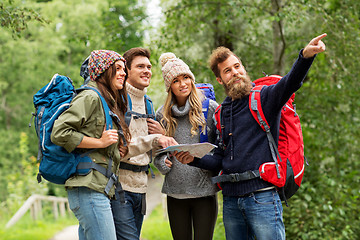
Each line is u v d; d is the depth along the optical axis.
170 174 3.58
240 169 3.02
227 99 3.24
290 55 8.36
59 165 2.66
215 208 3.65
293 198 7.04
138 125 3.42
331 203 6.98
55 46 19.81
